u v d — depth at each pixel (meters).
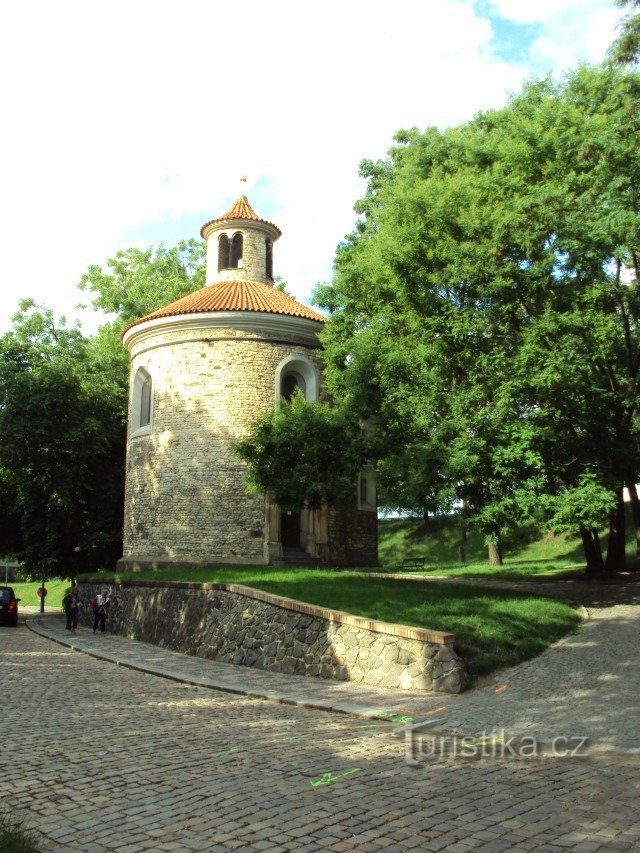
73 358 38.16
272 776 7.24
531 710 10.71
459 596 18.05
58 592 56.59
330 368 24.44
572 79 21.39
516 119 20.94
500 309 18.59
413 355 19.53
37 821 5.85
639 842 5.50
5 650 20.06
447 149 23.66
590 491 17.45
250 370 27.28
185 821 5.88
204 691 13.45
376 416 20.94
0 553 40.34
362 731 9.73
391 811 6.20
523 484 17.97
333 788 6.86
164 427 27.70
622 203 17.83
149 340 28.91
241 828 5.73
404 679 13.21
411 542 49.47
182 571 24.28
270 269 33.81
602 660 13.69
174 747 8.50
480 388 18.14
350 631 14.42
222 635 17.78
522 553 41.00
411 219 20.00
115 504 36.28
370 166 33.69
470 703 11.38
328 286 25.22
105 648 20.30
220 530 26.34
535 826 5.85
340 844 5.43
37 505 35.78
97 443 34.97
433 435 18.06
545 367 17.23
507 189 19.67
